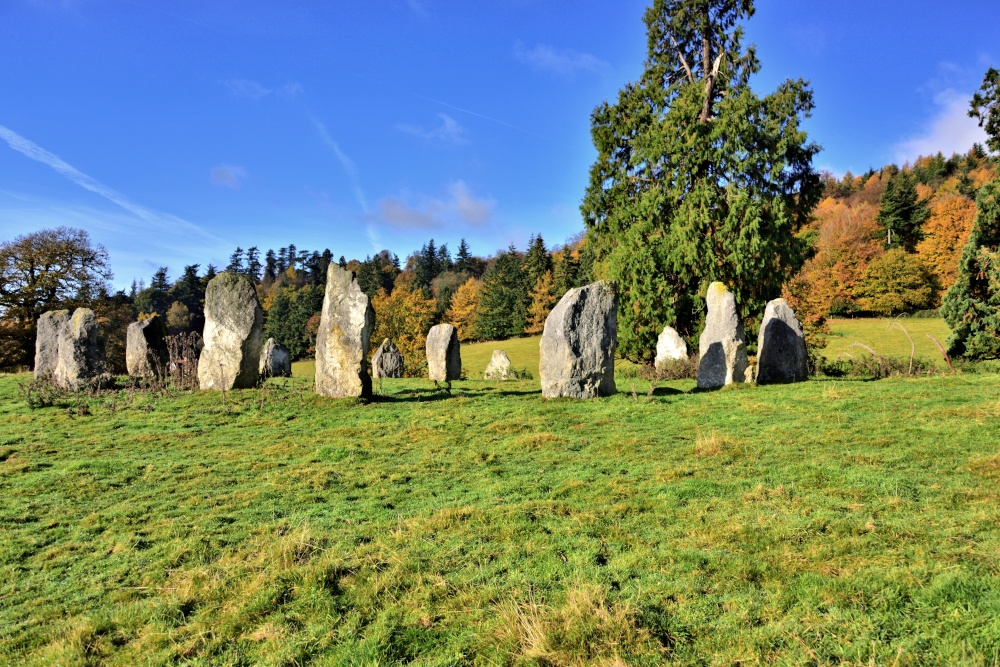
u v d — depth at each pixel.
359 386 13.76
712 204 26.19
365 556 5.17
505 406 13.08
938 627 3.62
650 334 27.55
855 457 7.68
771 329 16.98
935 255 49.78
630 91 29.83
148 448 9.91
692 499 6.44
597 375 14.09
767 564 4.64
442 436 10.41
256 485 7.73
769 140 25.34
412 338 42.28
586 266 63.06
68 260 39.09
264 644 3.93
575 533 5.58
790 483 6.79
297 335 69.06
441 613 4.21
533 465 8.38
